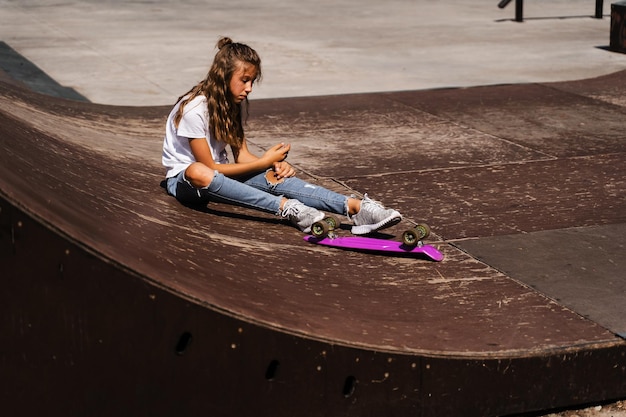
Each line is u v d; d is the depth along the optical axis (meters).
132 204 6.68
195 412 4.71
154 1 28.59
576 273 6.79
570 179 9.49
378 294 6.07
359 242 7.00
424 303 6.01
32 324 4.45
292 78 15.92
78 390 4.56
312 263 6.52
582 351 5.39
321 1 29.14
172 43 19.95
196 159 7.29
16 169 5.41
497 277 6.64
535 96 14.27
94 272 4.44
